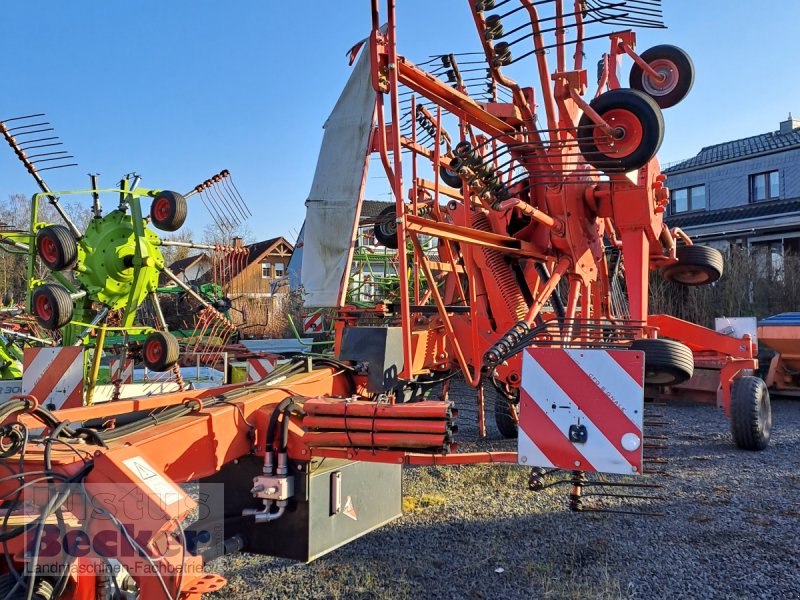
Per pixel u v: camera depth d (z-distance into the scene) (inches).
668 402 399.2
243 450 128.8
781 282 599.5
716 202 1106.7
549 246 228.5
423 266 187.3
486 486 219.5
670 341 193.0
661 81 263.0
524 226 231.8
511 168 200.7
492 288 235.6
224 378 293.0
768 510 194.2
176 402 154.2
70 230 273.6
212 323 364.8
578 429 120.6
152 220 281.7
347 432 122.0
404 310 155.4
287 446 124.7
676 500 204.2
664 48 262.2
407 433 119.4
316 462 129.6
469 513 193.0
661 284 581.9
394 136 157.2
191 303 441.7
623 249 232.7
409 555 162.4
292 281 655.8
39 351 248.2
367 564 157.2
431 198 267.7
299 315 634.2
